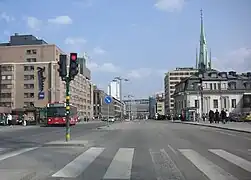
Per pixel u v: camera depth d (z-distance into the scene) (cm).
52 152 1412
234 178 855
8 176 805
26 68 10550
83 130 3469
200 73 10769
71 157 1255
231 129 3152
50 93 10262
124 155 1306
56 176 891
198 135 2431
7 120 5619
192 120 7006
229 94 10262
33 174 866
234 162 1114
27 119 6056
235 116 6956
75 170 982
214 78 10388
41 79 9919
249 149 1496
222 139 2058
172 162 1125
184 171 959
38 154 1345
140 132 2867
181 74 15562
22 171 873
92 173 935
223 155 1290
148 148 1555
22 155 1317
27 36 11750
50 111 4947
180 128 3656
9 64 10600
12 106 10462
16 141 2058
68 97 1789
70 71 1767
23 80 10531
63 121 4891
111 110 14188
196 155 1295
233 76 10656
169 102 15475
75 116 5606
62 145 1653
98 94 16850
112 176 892
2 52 10750
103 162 1133
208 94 10281
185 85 10669
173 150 1470
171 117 11175
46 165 1070
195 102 10300
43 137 2420
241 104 10219
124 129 3469
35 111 6300
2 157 1260
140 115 16825
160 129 3422
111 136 2366
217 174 908
